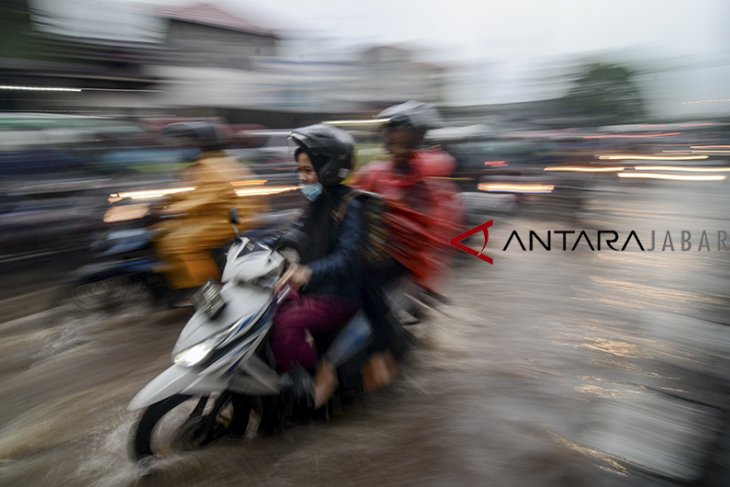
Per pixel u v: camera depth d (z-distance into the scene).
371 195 3.08
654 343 4.25
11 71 13.49
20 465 2.77
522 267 6.78
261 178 9.01
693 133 22.97
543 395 3.44
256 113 19.83
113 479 2.63
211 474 2.65
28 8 14.06
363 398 3.34
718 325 4.59
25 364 4.05
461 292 5.72
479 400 3.38
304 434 3.00
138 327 4.75
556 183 10.80
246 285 2.76
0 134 7.18
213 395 3.30
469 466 2.72
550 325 4.71
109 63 15.80
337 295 3.01
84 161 7.64
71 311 4.96
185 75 18.20
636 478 2.62
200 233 4.73
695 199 12.88
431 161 4.95
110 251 4.89
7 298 5.58
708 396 3.36
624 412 3.20
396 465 2.73
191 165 4.91
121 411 3.33
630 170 16.55
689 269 6.55
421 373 3.75
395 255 3.26
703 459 2.73
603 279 6.18
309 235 3.13
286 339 2.86
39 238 6.52
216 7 26.58
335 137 2.97
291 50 27.38
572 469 2.68
